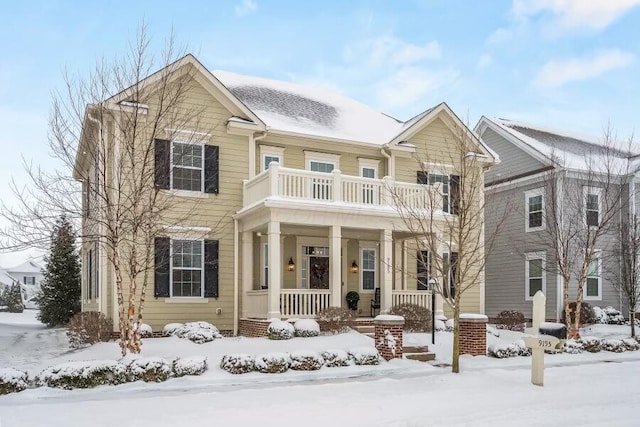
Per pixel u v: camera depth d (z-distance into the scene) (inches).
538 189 952.9
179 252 649.0
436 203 639.8
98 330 577.6
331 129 782.5
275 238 606.2
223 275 676.1
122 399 354.0
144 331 599.5
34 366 466.6
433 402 348.8
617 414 326.0
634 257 781.9
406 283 788.0
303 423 290.5
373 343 569.9
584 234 836.0
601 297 943.0
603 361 590.6
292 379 441.4
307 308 635.5
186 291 651.5
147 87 587.8
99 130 515.8
